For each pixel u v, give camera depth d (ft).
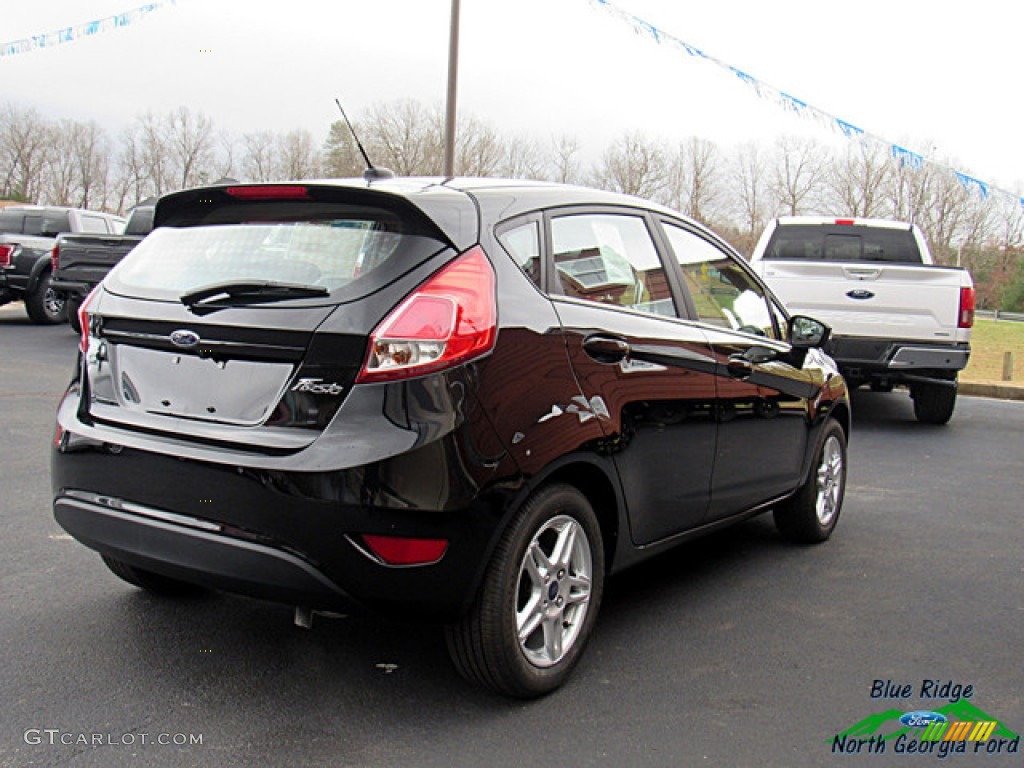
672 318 12.89
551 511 10.23
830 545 17.31
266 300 9.68
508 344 9.84
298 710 10.05
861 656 12.17
